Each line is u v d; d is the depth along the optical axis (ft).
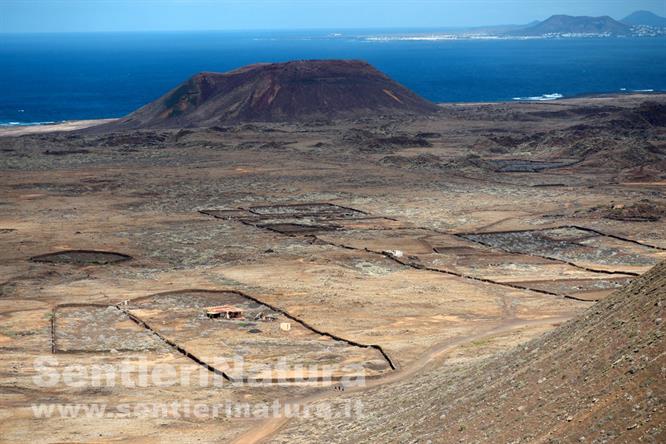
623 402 110.52
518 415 122.62
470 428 126.21
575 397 118.62
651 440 101.50
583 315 149.48
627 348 122.42
